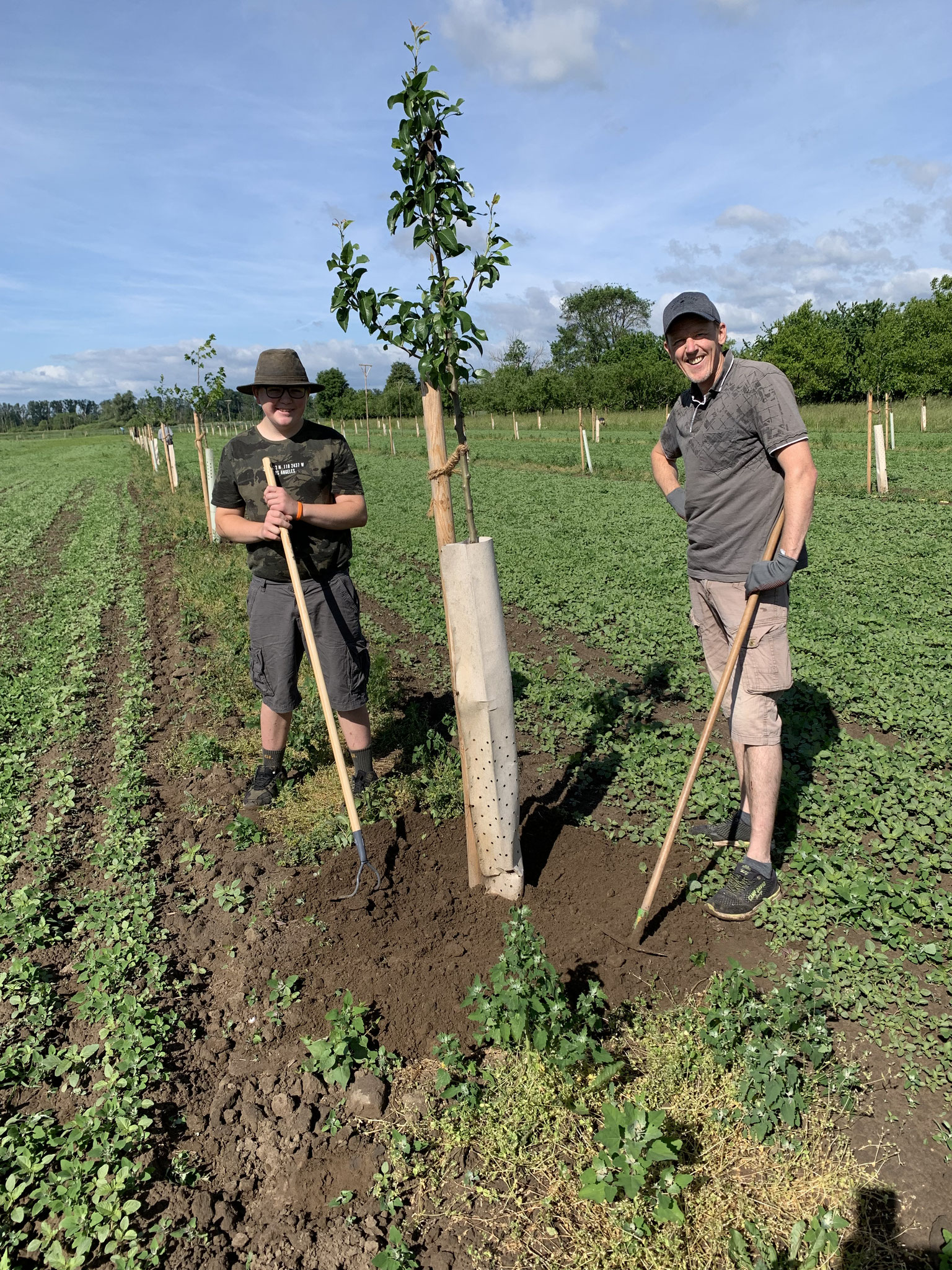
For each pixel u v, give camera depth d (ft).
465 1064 9.87
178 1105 9.59
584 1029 9.43
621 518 49.34
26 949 12.19
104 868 14.26
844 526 41.37
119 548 49.80
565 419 181.98
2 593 39.37
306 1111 9.41
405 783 15.99
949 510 45.21
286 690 15.21
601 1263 7.75
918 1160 8.46
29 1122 9.16
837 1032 10.02
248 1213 8.42
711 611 13.10
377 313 10.80
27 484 107.65
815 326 142.72
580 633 27.53
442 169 10.48
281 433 14.35
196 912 13.14
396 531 48.73
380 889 12.82
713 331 11.19
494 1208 8.37
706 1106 9.07
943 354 128.88
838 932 11.80
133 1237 7.92
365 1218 8.32
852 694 19.74
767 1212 8.06
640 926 11.71
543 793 16.24
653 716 20.04
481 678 11.38
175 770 18.16
